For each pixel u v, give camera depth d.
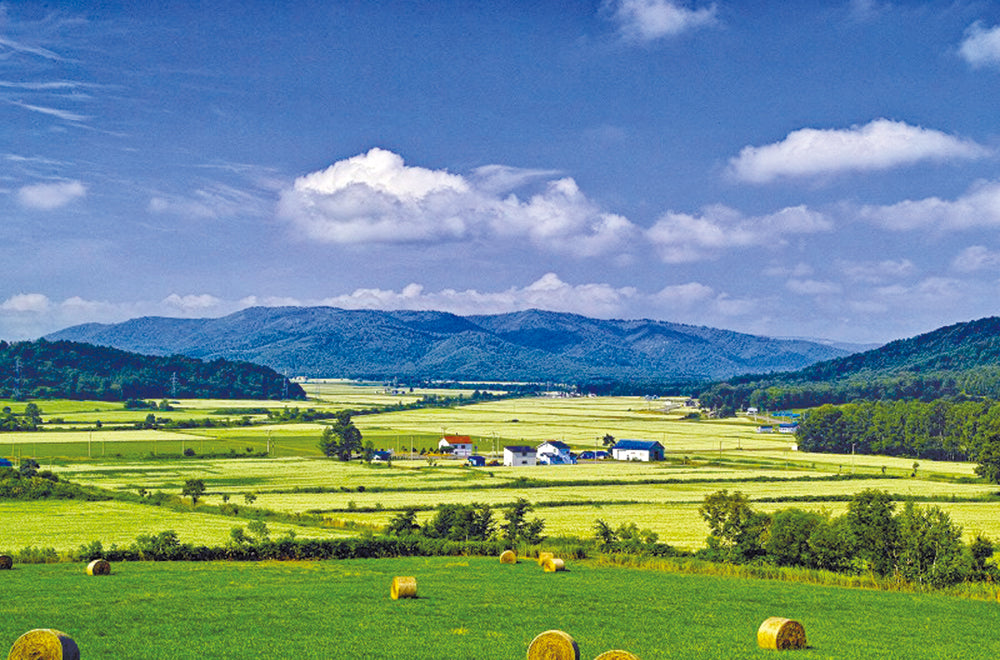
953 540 69.69
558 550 84.44
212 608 53.91
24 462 176.88
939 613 58.41
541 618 53.09
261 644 44.72
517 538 93.38
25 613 51.16
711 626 52.38
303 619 51.09
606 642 47.00
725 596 62.84
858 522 72.50
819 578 71.56
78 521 105.19
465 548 85.62
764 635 46.91
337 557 81.75
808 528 78.06
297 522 108.44
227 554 79.44
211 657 41.94
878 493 73.12
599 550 86.44
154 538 81.94
